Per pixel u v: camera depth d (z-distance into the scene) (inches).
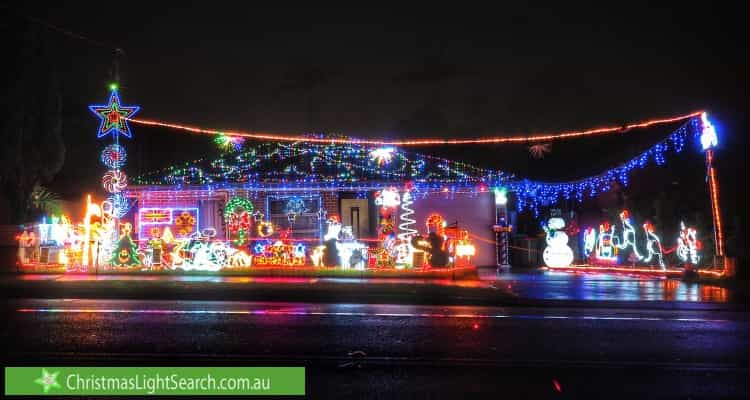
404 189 913.5
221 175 904.9
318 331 418.9
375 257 832.9
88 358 334.0
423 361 336.5
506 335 413.4
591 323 466.9
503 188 946.7
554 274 893.2
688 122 777.6
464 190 937.5
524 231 1170.6
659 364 335.9
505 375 311.1
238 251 821.9
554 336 411.2
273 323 450.0
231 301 592.7
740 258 761.6
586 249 1062.4
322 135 951.6
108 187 826.8
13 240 816.9
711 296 617.6
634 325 458.9
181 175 905.5
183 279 726.5
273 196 911.7
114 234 841.5
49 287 623.8
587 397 277.6
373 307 556.4
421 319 478.9
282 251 832.3
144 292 613.6
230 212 871.1
